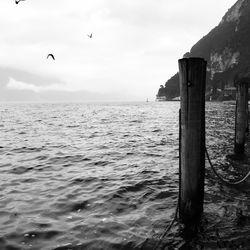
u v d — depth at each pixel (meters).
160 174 11.39
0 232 6.59
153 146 18.45
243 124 13.94
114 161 13.99
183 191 6.65
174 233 6.50
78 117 50.78
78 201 8.45
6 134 25.41
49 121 41.28
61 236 6.44
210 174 11.24
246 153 14.83
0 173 11.67
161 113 62.03
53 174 11.49
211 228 6.71
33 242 6.20
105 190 9.41
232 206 8.00
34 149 17.47
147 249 5.94
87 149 17.48
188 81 6.10
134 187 9.73
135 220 7.19
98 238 6.35
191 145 6.33
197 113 6.21
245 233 6.52
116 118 47.16
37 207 8.02
